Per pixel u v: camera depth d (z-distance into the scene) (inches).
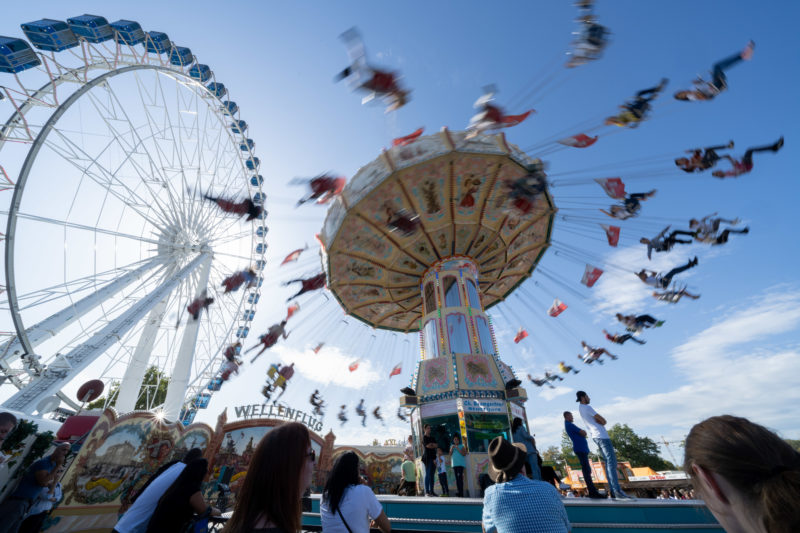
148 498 146.3
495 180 528.7
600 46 265.1
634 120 305.7
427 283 647.1
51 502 306.3
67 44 691.4
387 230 573.0
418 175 517.7
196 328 932.0
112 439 465.4
